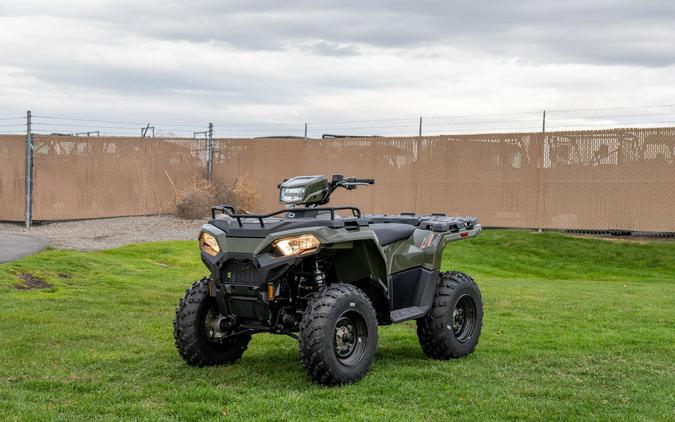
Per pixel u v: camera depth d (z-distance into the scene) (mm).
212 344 7062
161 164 25016
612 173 20750
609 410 5805
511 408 5773
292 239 6348
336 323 6336
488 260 19109
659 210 20266
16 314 9617
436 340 7465
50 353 7582
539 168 21641
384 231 7258
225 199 24500
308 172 24531
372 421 5383
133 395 6039
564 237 21094
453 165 22641
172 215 24719
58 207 23141
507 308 11297
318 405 5750
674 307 11664
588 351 8047
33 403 5766
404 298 7359
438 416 5562
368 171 23734
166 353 7656
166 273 14586
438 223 7668
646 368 7270
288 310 6711
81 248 17422
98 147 23828
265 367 7105
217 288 6645
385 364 7309
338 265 6887
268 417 5426
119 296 11492
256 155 25188
